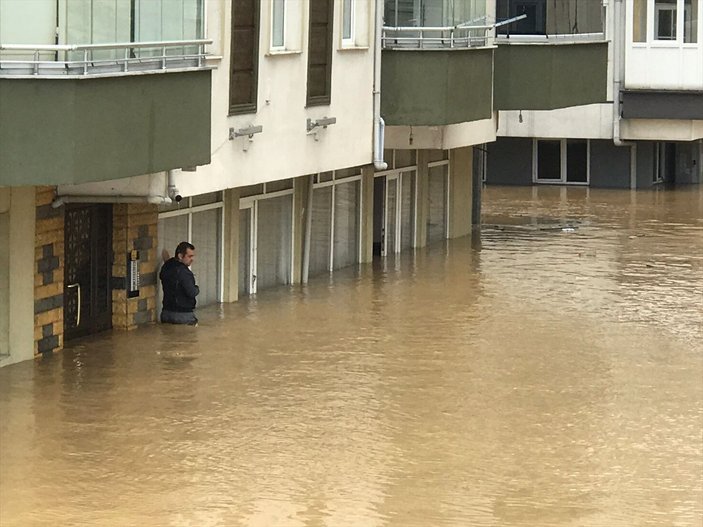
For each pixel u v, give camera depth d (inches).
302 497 550.9
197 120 749.9
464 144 1167.6
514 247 1237.1
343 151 981.8
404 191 1212.5
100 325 831.7
